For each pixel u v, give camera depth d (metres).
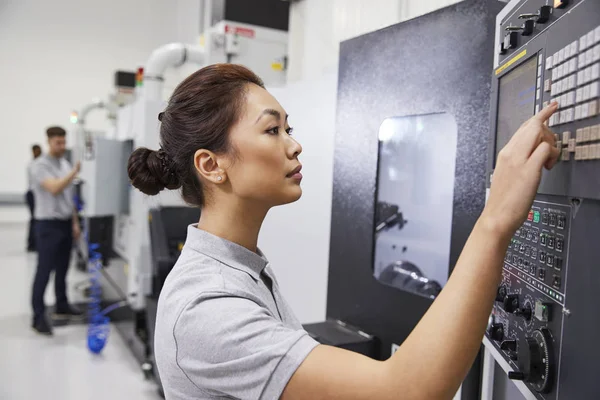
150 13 7.81
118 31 7.67
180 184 0.75
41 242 3.34
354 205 1.45
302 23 4.18
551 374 0.61
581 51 0.54
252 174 0.65
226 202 0.69
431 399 0.49
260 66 2.58
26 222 7.60
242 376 0.54
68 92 7.51
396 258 1.42
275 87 1.98
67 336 3.35
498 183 0.55
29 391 2.55
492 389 0.99
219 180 0.67
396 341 1.30
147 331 2.77
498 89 0.84
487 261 0.52
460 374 0.50
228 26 2.48
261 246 2.12
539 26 0.67
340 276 1.50
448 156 1.29
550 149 0.54
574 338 0.56
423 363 0.49
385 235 1.41
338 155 1.51
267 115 0.65
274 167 0.65
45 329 3.34
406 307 1.27
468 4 1.11
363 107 1.41
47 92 7.41
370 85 1.39
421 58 1.23
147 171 0.75
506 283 0.78
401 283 1.36
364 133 1.41
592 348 0.52
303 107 1.86
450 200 1.29
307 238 1.86
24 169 7.40
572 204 0.58
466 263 0.52
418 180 1.40
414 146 1.39
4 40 7.14
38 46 7.30
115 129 3.75
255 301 0.62
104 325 3.55
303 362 0.53
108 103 4.46
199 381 0.57
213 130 0.66
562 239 0.60
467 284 0.51
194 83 0.68
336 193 1.52
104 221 3.65
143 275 2.87
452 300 0.51
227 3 2.48
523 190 0.52
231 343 0.55
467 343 0.50
